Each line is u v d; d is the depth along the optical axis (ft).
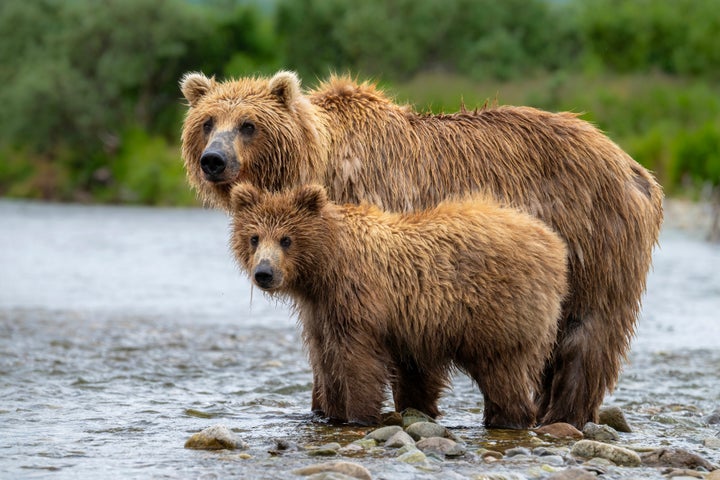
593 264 44.73
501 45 319.68
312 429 42.04
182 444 39.34
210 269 122.31
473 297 40.83
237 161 43.16
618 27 322.14
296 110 44.47
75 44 298.35
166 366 59.93
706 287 103.60
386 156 44.80
